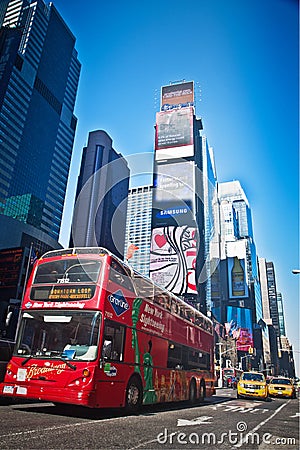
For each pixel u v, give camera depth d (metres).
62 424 6.74
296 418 10.11
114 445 5.00
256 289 141.25
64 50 136.75
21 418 7.29
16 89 106.75
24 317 9.30
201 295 83.25
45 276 9.62
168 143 98.12
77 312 8.78
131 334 9.91
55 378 8.20
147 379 10.52
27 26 121.12
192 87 134.62
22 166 104.00
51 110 123.25
